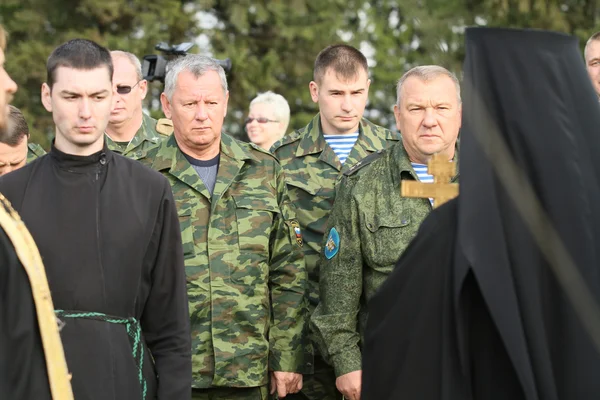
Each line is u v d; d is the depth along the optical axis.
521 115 2.84
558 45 2.91
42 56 17.62
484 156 2.84
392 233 4.88
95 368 3.79
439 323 2.89
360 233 4.96
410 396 2.90
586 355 2.77
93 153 4.00
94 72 3.96
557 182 2.81
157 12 18.41
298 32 18.78
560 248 2.77
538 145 2.82
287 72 19.12
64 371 3.60
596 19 11.82
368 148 6.36
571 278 2.74
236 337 5.20
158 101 18.16
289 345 5.35
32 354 3.59
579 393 2.76
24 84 17.80
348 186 5.08
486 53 2.88
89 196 3.94
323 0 18.94
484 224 2.81
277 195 5.51
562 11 11.84
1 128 3.17
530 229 2.80
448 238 2.92
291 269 5.42
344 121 6.31
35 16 18.12
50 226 3.87
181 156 5.42
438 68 4.88
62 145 3.97
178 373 4.10
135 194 4.04
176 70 5.38
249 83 18.62
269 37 19.25
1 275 3.58
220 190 5.34
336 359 4.98
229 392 5.25
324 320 5.02
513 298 2.76
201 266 5.23
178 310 4.15
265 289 5.33
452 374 2.86
